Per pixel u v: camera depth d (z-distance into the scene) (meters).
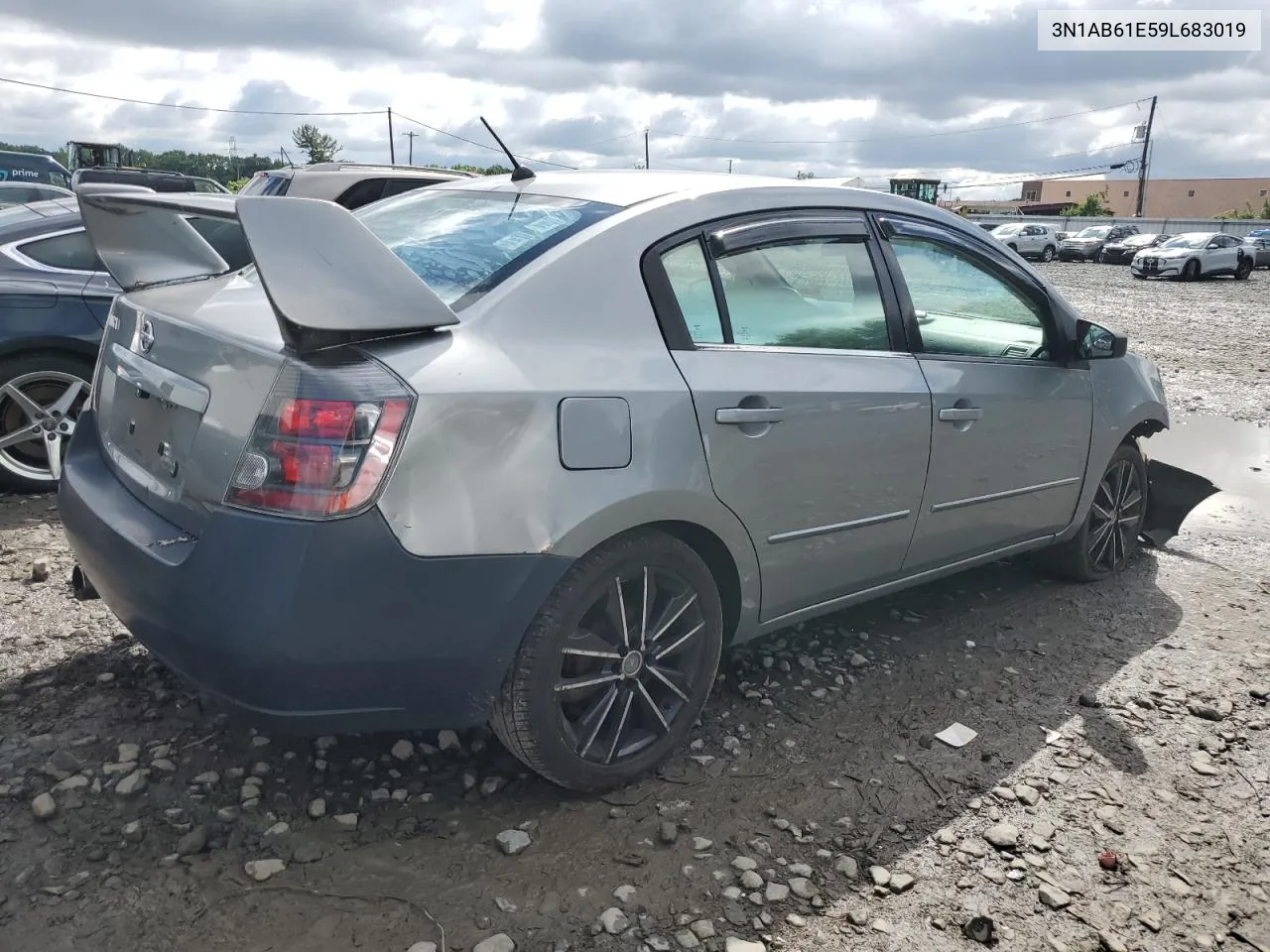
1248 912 2.56
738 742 3.21
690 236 3.01
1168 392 10.56
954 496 3.70
